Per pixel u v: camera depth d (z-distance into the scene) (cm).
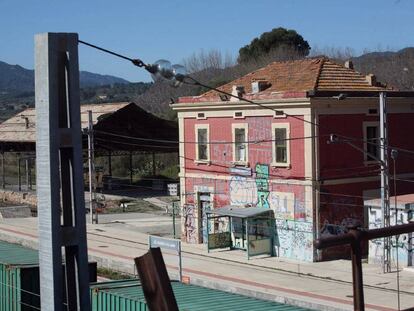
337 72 3597
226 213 3462
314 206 3203
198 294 1788
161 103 9781
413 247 2920
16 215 5359
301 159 3228
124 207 5425
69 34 928
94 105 6731
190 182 3828
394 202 3000
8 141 6625
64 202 950
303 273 3005
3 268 2044
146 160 7675
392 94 3431
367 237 524
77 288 942
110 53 910
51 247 921
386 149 2867
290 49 9131
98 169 6500
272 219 3381
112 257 3519
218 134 3641
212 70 10131
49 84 916
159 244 2781
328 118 3219
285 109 3266
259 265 3212
